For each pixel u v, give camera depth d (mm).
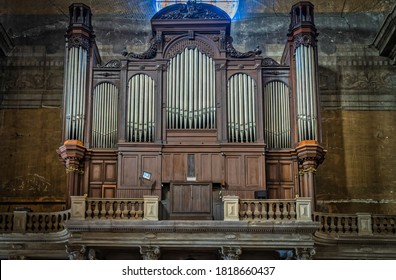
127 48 29109
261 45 29078
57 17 29469
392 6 29625
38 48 29016
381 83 28719
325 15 29578
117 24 29375
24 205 27094
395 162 27797
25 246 23047
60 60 28922
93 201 21969
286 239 21422
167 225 21391
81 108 24609
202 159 23891
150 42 26328
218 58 25016
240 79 24938
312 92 24750
